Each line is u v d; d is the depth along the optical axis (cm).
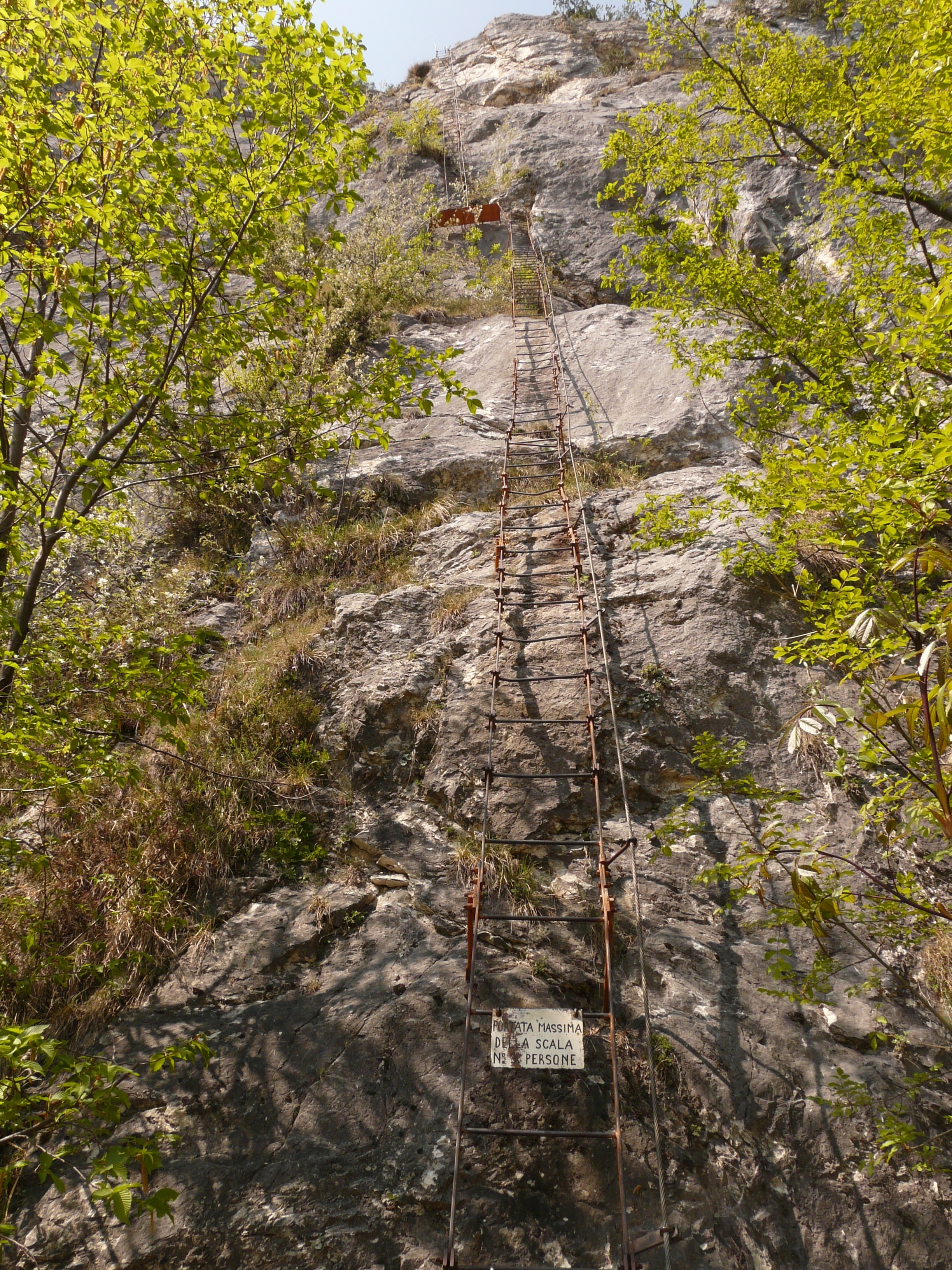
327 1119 350
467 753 528
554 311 1273
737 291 652
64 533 451
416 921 444
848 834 451
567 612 627
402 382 441
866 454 241
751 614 592
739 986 396
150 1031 396
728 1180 327
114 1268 308
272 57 379
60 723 375
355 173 418
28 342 369
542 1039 339
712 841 466
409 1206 321
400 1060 369
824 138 665
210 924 452
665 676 555
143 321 398
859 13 608
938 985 391
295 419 436
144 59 371
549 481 842
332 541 793
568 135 1761
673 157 706
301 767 552
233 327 423
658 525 590
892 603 263
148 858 480
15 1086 294
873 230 593
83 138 350
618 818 483
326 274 457
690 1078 357
